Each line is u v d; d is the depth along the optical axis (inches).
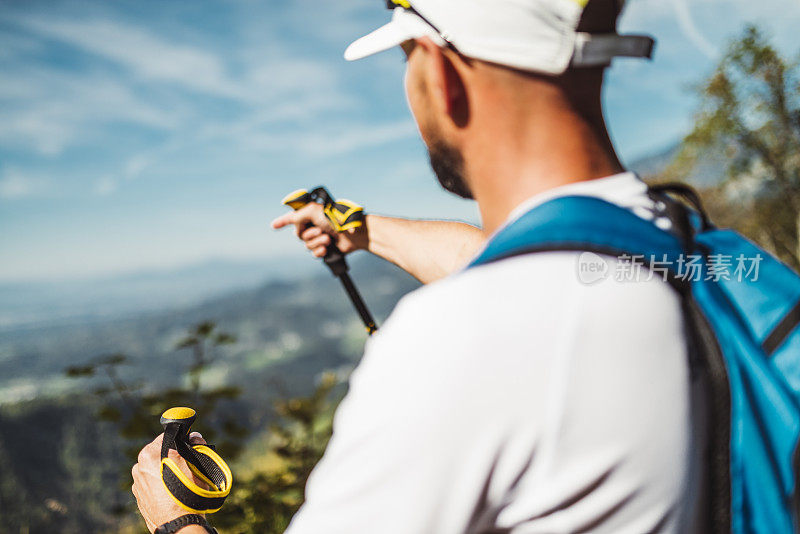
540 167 28.8
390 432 24.9
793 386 27.6
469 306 25.4
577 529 25.5
